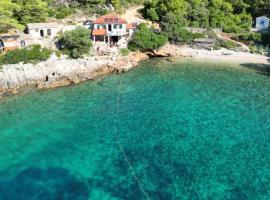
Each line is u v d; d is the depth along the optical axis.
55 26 89.81
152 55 92.75
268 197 37.69
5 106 60.91
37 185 40.16
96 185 40.03
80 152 46.69
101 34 88.94
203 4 117.81
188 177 41.06
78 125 54.06
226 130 52.16
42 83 70.19
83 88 69.69
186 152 46.25
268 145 48.09
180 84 71.50
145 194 38.34
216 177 41.06
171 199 37.50
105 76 76.94
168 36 96.12
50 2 111.56
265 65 84.94
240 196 37.88
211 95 65.56
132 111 58.72
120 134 51.19
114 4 117.31
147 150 46.84
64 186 39.94
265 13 116.25
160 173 41.88
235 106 60.66
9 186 39.94
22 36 82.25
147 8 117.31
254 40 98.81
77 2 114.25
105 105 61.25
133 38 90.00
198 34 98.12
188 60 89.38
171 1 110.19
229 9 117.75
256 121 55.12
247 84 71.75
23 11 94.00
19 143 48.91
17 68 71.56
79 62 78.75
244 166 43.19
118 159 44.91
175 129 52.50
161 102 62.31
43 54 76.12
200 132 51.53
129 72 79.50
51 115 57.38
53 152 46.78
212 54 93.56
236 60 89.06
